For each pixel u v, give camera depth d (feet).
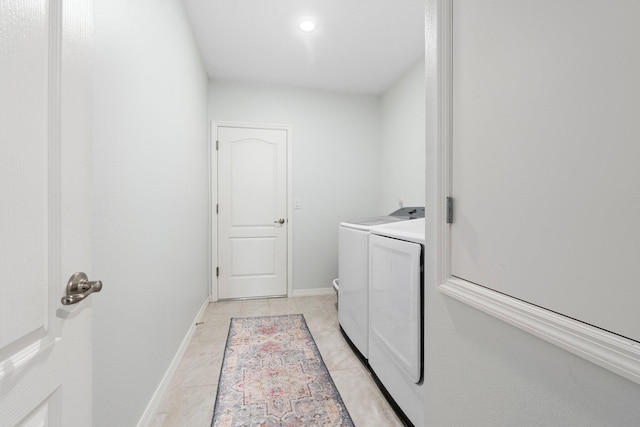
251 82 9.83
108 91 3.00
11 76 1.37
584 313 1.51
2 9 1.32
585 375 1.51
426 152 2.88
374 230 5.08
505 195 1.99
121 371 3.29
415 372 3.71
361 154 10.80
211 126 9.55
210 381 5.14
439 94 2.59
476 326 2.27
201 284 8.30
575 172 1.54
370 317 5.20
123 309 3.35
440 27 2.57
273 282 10.19
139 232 3.83
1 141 1.32
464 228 2.41
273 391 4.84
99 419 2.82
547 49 1.68
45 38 1.60
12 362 1.37
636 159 1.28
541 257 1.73
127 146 3.46
